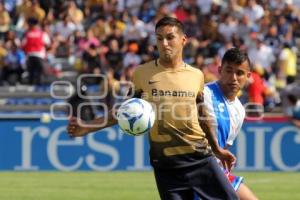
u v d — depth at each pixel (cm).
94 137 5594
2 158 5609
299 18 8269
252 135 5569
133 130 2156
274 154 5575
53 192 4300
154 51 6762
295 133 5562
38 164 5612
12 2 8694
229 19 7719
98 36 7862
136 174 5344
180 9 7962
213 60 7031
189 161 2203
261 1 8319
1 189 4422
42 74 7281
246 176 5250
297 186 4656
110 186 4600
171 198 2211
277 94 7088
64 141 5600
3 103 7138
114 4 8356
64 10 8325
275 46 7612
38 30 7288
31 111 6888
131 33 7544
